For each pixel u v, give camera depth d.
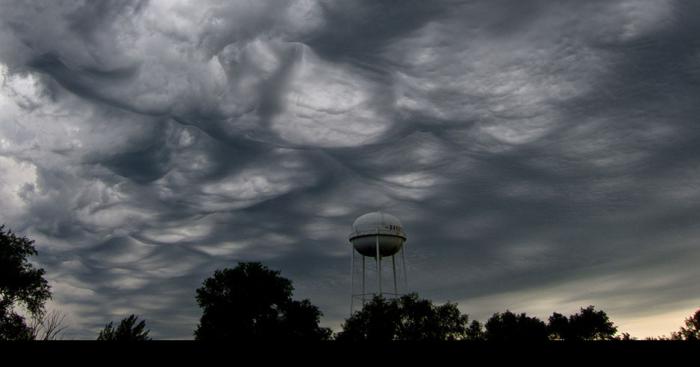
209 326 58.41
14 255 46.12
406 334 52.47
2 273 43.75
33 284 45.72
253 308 58.94
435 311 54.03
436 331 52.66
